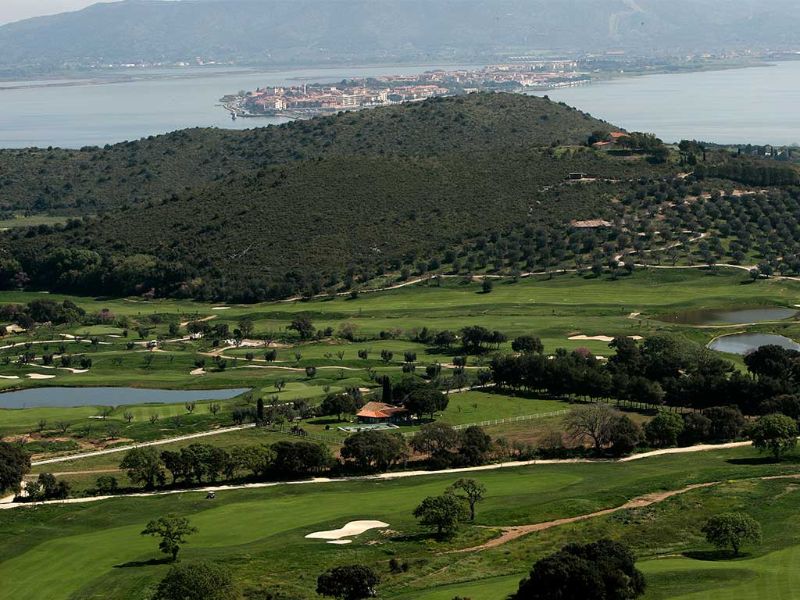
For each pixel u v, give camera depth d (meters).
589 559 157.25
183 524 187.88
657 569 169.00
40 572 181.62
